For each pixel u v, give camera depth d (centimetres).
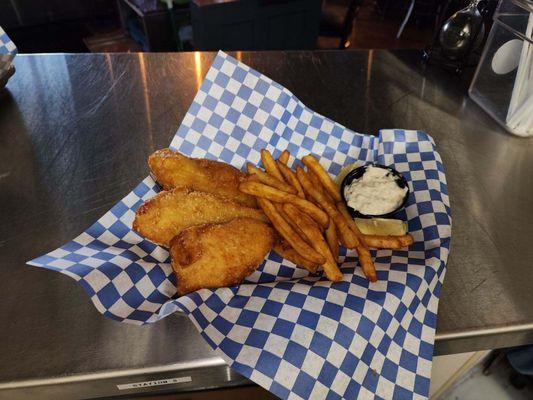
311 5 109
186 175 41
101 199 44
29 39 143
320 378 29
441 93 61
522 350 51
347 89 62
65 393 31
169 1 124
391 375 31
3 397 30
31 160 48
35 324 33
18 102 57
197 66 65
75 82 61
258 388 35
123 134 52
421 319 33
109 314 32
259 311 32
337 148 47
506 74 53
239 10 101
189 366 31
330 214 39
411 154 45
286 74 64
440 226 38
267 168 42
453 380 48
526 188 46
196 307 32
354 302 32
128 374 30
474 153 50
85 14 154
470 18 60
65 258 34
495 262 38
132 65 65
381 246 37
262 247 36
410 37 166
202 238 35
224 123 47
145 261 36
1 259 38
